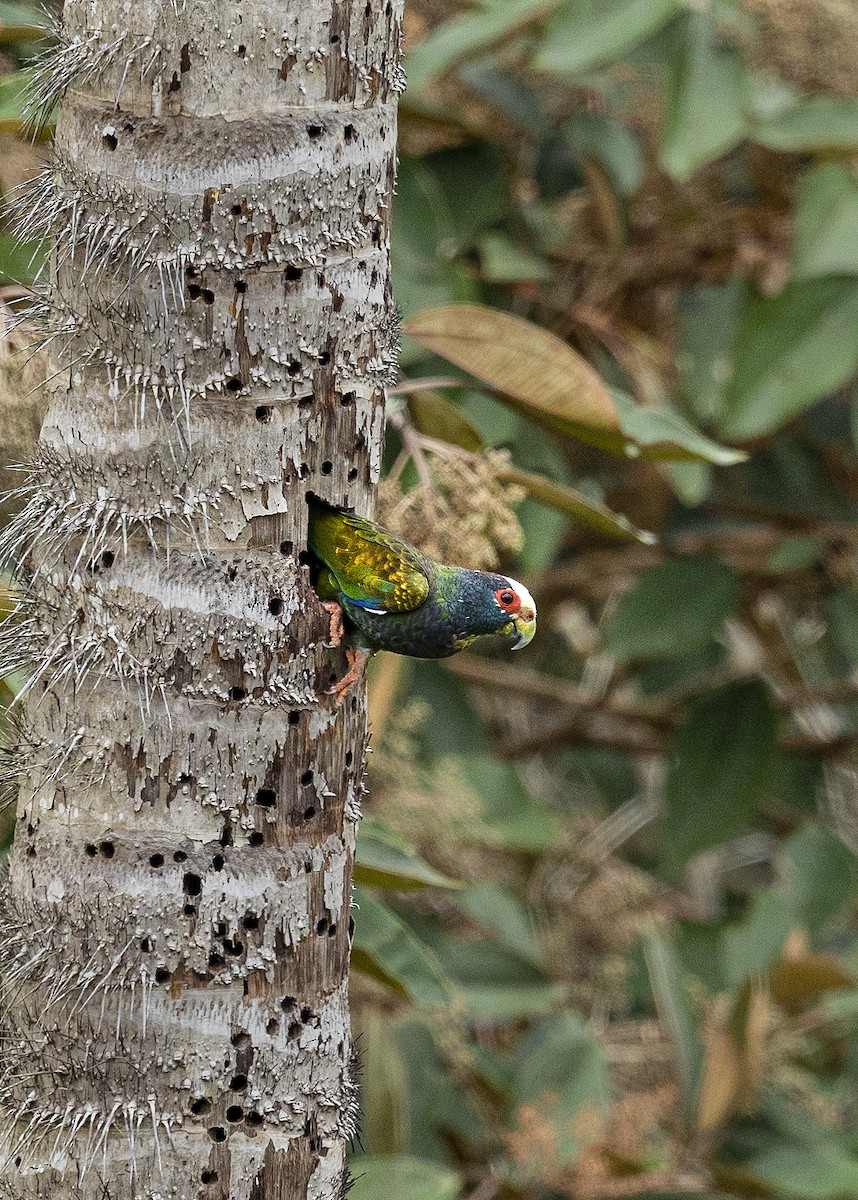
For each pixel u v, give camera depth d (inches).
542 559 478.9
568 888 623.5
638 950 578.9
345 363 264.4
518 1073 490.9
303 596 259.9
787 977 506.9
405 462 367.9
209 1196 251.8
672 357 574.6
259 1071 254.4
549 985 542.0
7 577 309.1
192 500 252.8
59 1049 251.4
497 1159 490.3
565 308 542.6
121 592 252.5
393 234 459.2
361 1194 396.8
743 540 617.9
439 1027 494.0
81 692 253.3
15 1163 253.1
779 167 556.1
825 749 648.4
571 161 562.3
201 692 252.4
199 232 250.1
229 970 252.4
